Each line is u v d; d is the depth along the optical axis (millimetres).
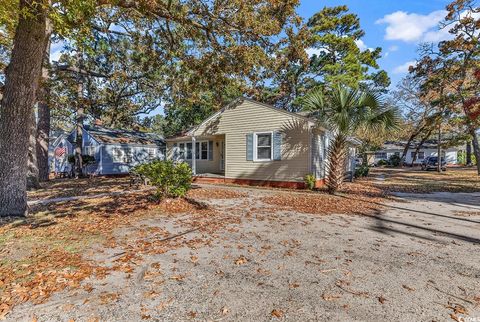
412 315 2570
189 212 7055
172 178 8008
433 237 5055
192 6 7824
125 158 21469
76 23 5195
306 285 3146
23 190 6410
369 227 5758
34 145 12086
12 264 3686
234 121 14133
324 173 13547
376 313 2602
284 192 10992
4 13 4438
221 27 8359
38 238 4828
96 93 22906
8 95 5930
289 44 9633
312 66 25219
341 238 4957
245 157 13703
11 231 5242
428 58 19484
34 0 4523
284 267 3650
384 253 4191
